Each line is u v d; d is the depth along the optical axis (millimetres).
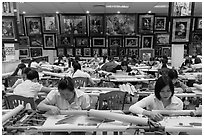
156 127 1083
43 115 1351
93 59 7156
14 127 1135
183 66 4719
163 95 1528
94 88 2686
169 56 7355
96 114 1263
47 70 4758
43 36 7438
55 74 3871
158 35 7445
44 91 2465
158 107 1590
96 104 2342
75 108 1734
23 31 7539
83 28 7492
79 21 7418
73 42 7633
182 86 2639
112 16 7438
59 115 1347
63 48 7668
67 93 1665
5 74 3803
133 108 1386
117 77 3631
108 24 7496
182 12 4039
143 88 2975
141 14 7297
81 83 3281
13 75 3838
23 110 1408
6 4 4266
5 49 4469
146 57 7613
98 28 7516
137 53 7672
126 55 7684
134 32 7559
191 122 1184
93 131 1128
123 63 4715
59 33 7578
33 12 7590
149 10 7363
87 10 7359
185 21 4074
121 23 7500
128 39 7621
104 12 7852
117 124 1158
